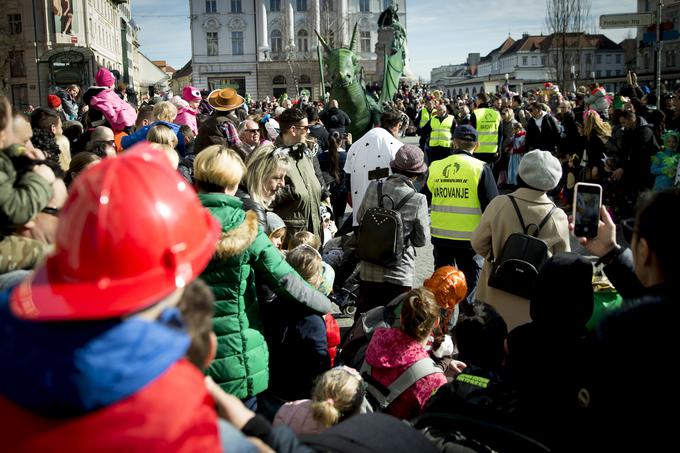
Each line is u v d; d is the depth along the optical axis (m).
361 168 7.09
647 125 10.33
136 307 1.35
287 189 5.76
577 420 1.98
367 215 5.12
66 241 1.40
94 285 1.36
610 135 11.55
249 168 5.09
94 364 1.26
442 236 5.81
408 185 5.28
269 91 75.88
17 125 3.99
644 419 1.62
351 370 3.31
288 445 1.83
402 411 3.50
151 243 1.40
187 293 1.66
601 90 15.48
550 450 2.09
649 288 1.89
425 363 3.54
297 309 3.82
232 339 3.30
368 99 14.47
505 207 4.48
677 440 1.58
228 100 8.96
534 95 24.55
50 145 5.71
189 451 1.30
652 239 1.82
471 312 3.31
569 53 51.81
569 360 2.21
